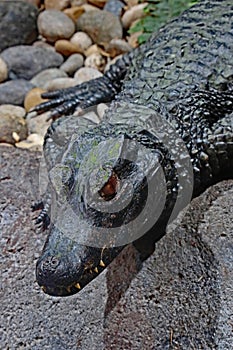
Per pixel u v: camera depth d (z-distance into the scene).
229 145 3.48
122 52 5.72
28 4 6.21
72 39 6.00
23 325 3.16
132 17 6.02
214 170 3.52
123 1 6.41
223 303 2.84
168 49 3.82
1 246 3.49
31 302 3.23
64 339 3.10
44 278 2.66
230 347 2.72
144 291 3.13
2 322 3.18
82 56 5.93
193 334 2.86
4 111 5.03
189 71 3.64
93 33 5.99
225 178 3.60
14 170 3.91
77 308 3.19
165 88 3.55
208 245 3.09
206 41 3.80
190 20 4.05
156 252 3.24
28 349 3.08
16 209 3.66
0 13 6.05
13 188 3.80
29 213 3.63
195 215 3.28
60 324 3.14
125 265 3.28
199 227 3.19
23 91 5.41
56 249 2.70
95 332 3.10
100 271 2.83
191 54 3.74
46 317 3.17
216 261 3.01
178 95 3.50
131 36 5.89
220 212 3.25
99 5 6.46
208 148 3.44
